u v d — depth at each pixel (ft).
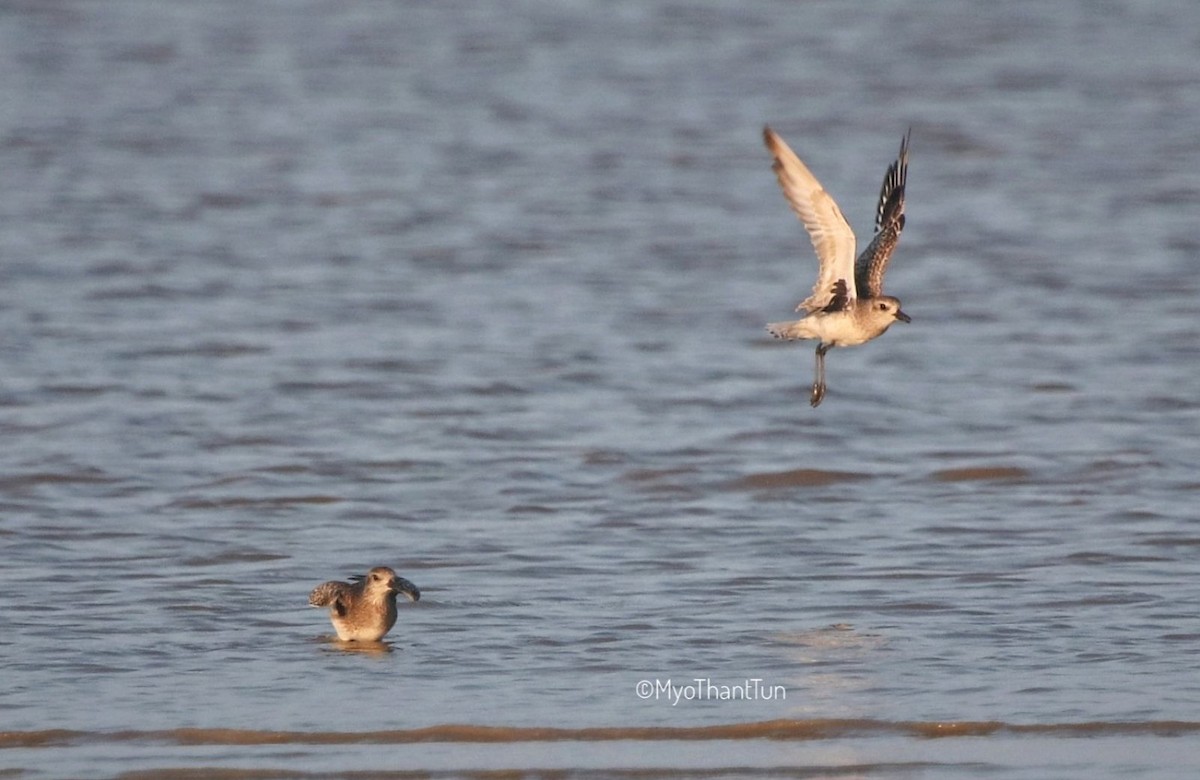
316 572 54.29
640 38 202.80
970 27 209.05
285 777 38.17
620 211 125.90
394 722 41.27
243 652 46.75
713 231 119.55
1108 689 43.45
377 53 193.57
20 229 114.83
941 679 44.24
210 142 148.87
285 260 108.47
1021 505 62.54
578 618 49.65
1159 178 135.74
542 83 179.22
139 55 188.96
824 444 71.51
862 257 48.32
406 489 64.59
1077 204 127.44
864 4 223.51
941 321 94.99
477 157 145.18
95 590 52.29
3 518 60.08
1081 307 97.40
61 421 73.10
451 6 220.43
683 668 45.19
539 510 62.08
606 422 74.95
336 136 152.97
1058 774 38.29
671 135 155.33
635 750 39.70
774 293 102.17
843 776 38.27
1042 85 177.78
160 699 42.91
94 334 88.69
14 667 45.37
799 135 156.46
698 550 56.90
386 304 97.71
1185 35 204.03
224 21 209.56
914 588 52.44
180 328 90.48
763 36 204.54
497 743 40.14
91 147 145.07
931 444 71.36
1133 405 77.15
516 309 97.30
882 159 146.00
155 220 119.24
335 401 77.61
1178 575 53.62
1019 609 50.26
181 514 61.05
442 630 48.55
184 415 74.59
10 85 172.14
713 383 82.07
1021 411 76.54
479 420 74.79
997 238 116.78
